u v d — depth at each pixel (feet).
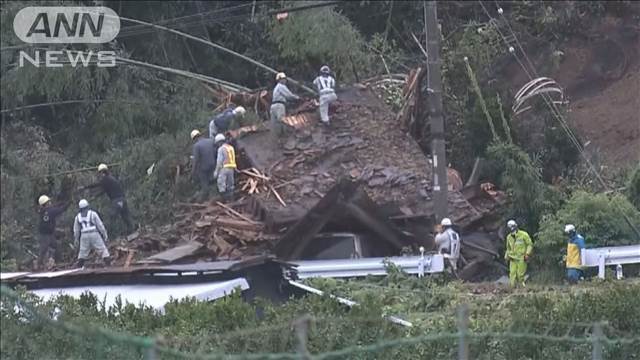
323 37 409.90
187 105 406.41
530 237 298.76
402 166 326.85
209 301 191.93
